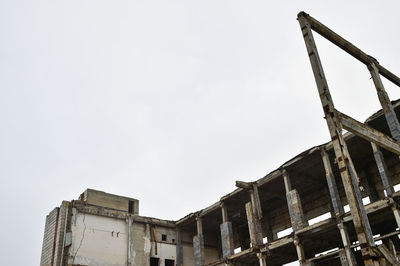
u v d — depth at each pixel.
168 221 29.67
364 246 5.52
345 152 6.27
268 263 25.77
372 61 9.56
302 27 7.71
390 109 14.31
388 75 10.15
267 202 27.28
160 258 28.05
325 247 22.97
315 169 22.70
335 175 23.78
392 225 20.25
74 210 25.50
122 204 28.42
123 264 26.05
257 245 22.12
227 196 25.42
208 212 27.06
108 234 26.31
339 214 18.45
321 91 6.88
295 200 21.08
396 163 21.38
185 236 30.39
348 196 5.96
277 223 27.64
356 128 7.00
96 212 26.38
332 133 6.45
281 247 21.95
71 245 24.27
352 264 17.20
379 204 17.05
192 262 29.73
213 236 32.25
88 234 25.41
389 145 7.55
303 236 20.62
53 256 24.86
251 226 22.86
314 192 25.45
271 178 22.92
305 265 19.44
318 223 19.34
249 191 23.88
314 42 7.48
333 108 6.66
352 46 8.88
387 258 5.74
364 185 22.23
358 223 5.68
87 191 27.17
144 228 28.36
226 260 24.12
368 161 22.05
